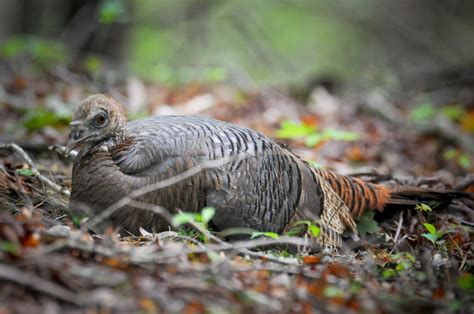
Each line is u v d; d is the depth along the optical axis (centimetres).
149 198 943
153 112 1742
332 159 1543
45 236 803
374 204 1173
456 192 1216
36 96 1762
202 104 1828
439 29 3123
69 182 1215
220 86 2102
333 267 865
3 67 2009
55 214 1021
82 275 723
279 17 3142
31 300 689
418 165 1628
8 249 723
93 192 951
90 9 2308
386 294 816
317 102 1903
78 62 2144
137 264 771
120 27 2322
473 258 1009
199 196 966
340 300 777
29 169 1155
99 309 689
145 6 2695
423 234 1014
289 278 830
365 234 1155
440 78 2308
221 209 973
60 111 1580
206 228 968
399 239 1122
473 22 3238
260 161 1017
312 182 1086
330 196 1116
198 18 2731
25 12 2494
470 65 2333
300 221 1002
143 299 711
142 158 954
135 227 948
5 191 1062
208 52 2822
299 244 970
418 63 2847
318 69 2894
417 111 1808
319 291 788
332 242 1075
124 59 2364
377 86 2145
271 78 2516
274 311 737
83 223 910
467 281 873
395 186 1219
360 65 3003
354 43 3144
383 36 3044
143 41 2803
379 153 1619
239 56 2742
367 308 772
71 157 1154
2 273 680
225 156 984
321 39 3161
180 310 710
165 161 955
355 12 3008
